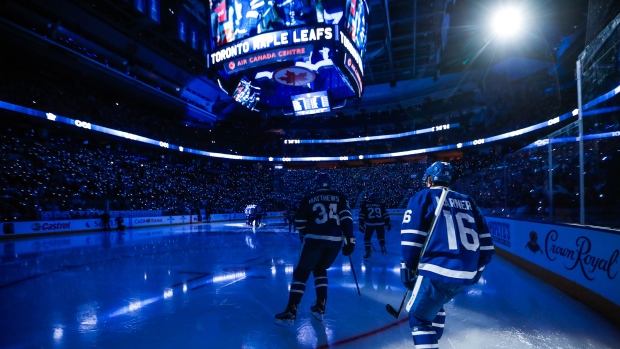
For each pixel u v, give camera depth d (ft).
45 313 14.17
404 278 8.11
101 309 14.71
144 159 109.60
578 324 12.21
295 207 60.95
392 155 155.33
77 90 94.17
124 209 80.74
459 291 7.69
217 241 45.37
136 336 11.61
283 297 16.62
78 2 73.97
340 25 53.21
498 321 12.61
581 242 15.06
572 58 91.15
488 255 7.93
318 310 12.96
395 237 49.26
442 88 136.15
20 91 74.54
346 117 158.92
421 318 7.84
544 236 19.17
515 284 18.37
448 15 89.92
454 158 146.10
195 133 130.82
